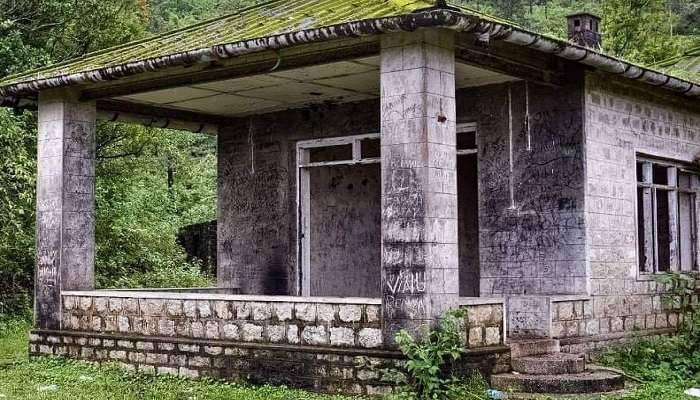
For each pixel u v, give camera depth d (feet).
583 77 35.22
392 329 28.50
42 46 64.13
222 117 45.73
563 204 35.45
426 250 27.99
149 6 113.60
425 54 28.32
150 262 70.18
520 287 36.19
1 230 54.80
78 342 37.63
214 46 30.81
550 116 35.76
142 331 35.70
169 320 34.83
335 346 29.96
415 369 27.14
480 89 37.27
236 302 32.81
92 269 39.50
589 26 41.70
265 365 31.60
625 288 37.55
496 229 36.78
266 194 44.73
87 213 39.27
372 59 31.96
